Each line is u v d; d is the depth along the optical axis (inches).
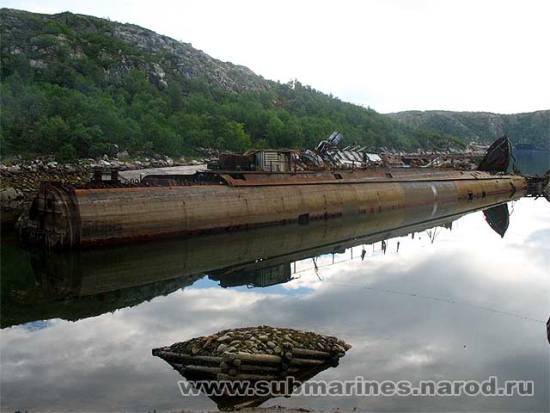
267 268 1429.6
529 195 4121.6
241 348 698.2
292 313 1002.1
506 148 4414.4
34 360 758.5
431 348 829.2
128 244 1617.9
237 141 4731.8
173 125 4466.0
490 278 1334.9
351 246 1798.7
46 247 1507.1
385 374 721.0
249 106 6112.2
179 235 1755.7
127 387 663.1
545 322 976.9
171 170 2810.0
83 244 1515.7
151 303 1072.2
